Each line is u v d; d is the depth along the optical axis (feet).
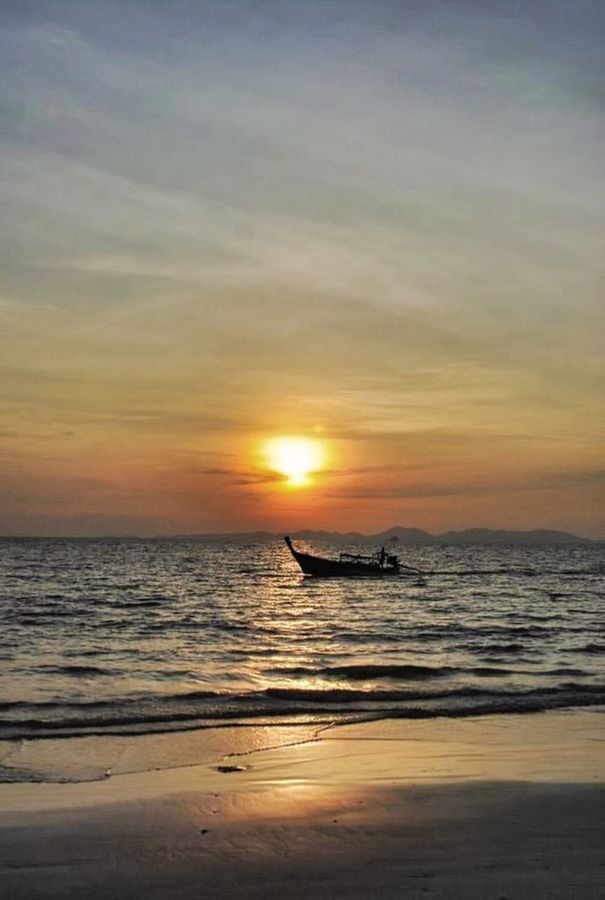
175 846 26.16
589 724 47.73
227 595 188.96
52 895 22.29
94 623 119.34
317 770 36.73
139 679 65.05
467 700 54.90
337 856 25.21
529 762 38.42
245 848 25.98
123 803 31.07
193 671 69.67
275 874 23.73
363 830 27.73
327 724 47.29
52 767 37.17
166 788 33.42
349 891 22.44
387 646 90.53
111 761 38.42
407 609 150.92
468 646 90.17
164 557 502.38
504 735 44.68
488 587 225.35
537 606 159.63
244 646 90.48
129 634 104.12
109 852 25.61
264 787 33.55
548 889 22.41
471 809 30.27
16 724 46.34
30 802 31.27
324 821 28.78
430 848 25.91
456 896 21.97
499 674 67.87
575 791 32.83
